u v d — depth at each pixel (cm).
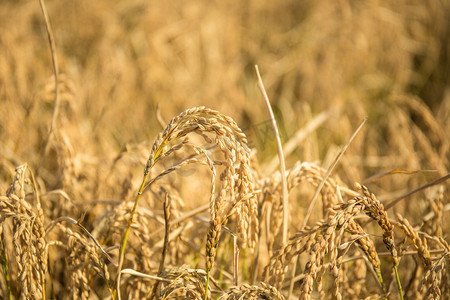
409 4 818
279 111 616
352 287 232
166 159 317
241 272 282
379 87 668
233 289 180
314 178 231
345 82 682
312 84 668
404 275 283
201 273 199
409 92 672
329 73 677
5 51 550
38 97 363
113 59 616
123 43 699
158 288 227
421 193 326
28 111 370
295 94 696
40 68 586
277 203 232
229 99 609
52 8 761
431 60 715
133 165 293
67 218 206
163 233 292
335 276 166
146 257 226
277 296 182
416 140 416
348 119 507
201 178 329
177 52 703
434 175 334
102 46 651
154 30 732
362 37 717
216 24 759
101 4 776
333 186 224
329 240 182
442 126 438
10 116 425
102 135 465
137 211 227
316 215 321
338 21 770
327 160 411
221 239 255
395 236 294
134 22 759
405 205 323
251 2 881
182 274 196
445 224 284
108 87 562
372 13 750
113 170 323
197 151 177
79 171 304
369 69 704
